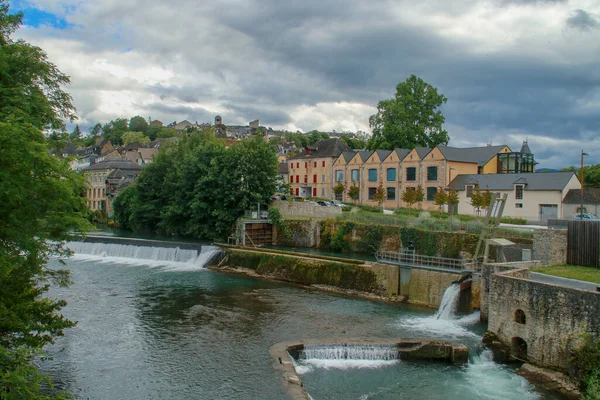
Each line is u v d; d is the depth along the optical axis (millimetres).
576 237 31453
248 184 66062
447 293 32719
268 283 42344
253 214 63719
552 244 31422
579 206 52281
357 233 53750
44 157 14883
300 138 199750
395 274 37000
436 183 66938
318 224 58750
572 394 19656
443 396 20281
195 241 66375
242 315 31391
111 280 42406
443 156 65875
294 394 19859
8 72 18500
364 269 38688
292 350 24484
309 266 42156
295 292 38750
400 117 83500
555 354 21344
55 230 17828
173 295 36938
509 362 23797
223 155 68250
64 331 27703
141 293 37469
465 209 61906
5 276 17500
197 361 23422
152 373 22109
